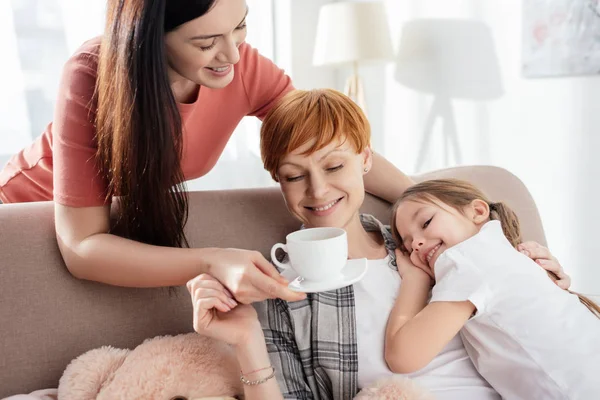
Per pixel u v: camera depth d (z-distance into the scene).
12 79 2.66
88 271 0.94
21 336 0.96
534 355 0.93
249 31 3.38
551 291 0.98
